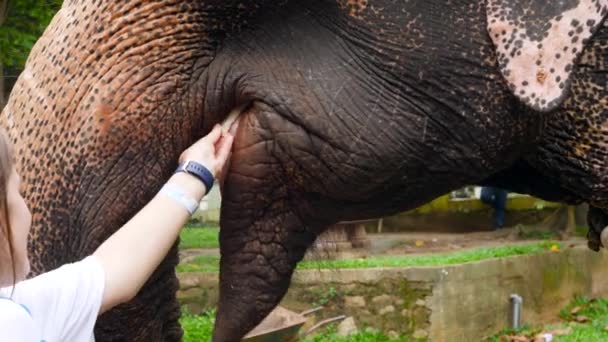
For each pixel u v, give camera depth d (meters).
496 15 3.04
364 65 3.21
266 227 3.34
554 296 11.88
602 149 3.45
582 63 3.39
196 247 12.66
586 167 3.49
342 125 3.19
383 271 10.22
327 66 3.19
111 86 2.96
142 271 2.35
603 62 3.38
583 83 3.40
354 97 3.19
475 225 16.30
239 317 3.44
